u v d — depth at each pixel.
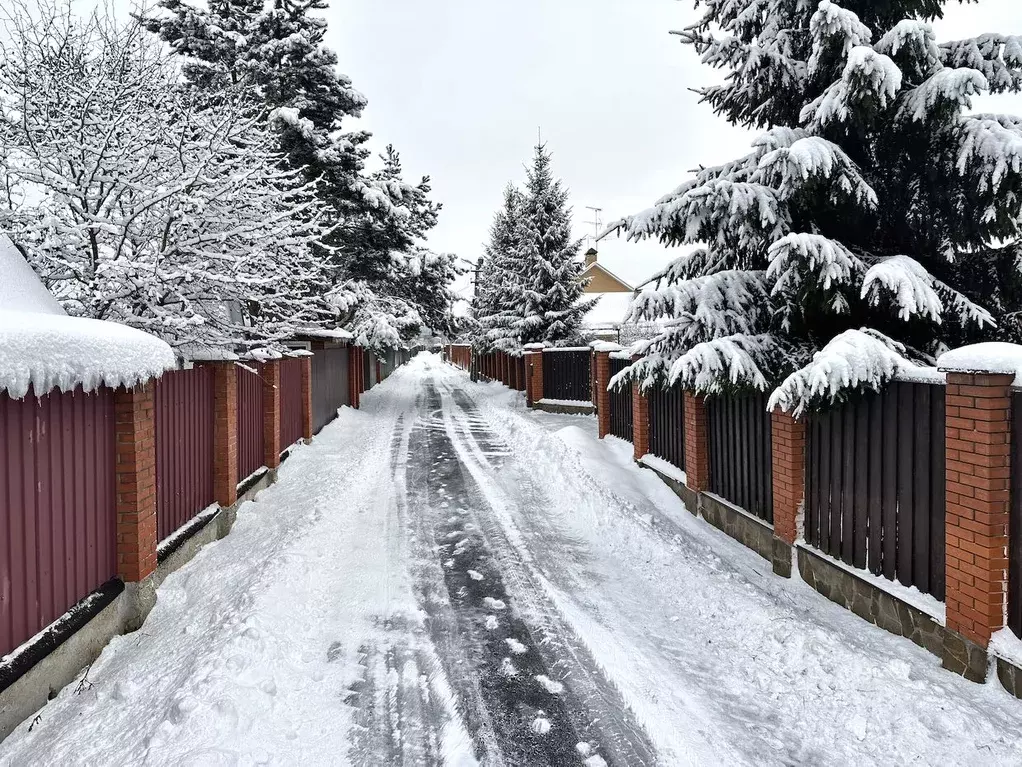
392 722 3.31
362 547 6.03
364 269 19.11
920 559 3.91
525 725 3.29
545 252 21.88
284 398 10.21
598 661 3.92
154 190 5.79
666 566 5.43
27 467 3.32
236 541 6.27
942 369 3.50
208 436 6.43
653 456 9.02
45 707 3.38
